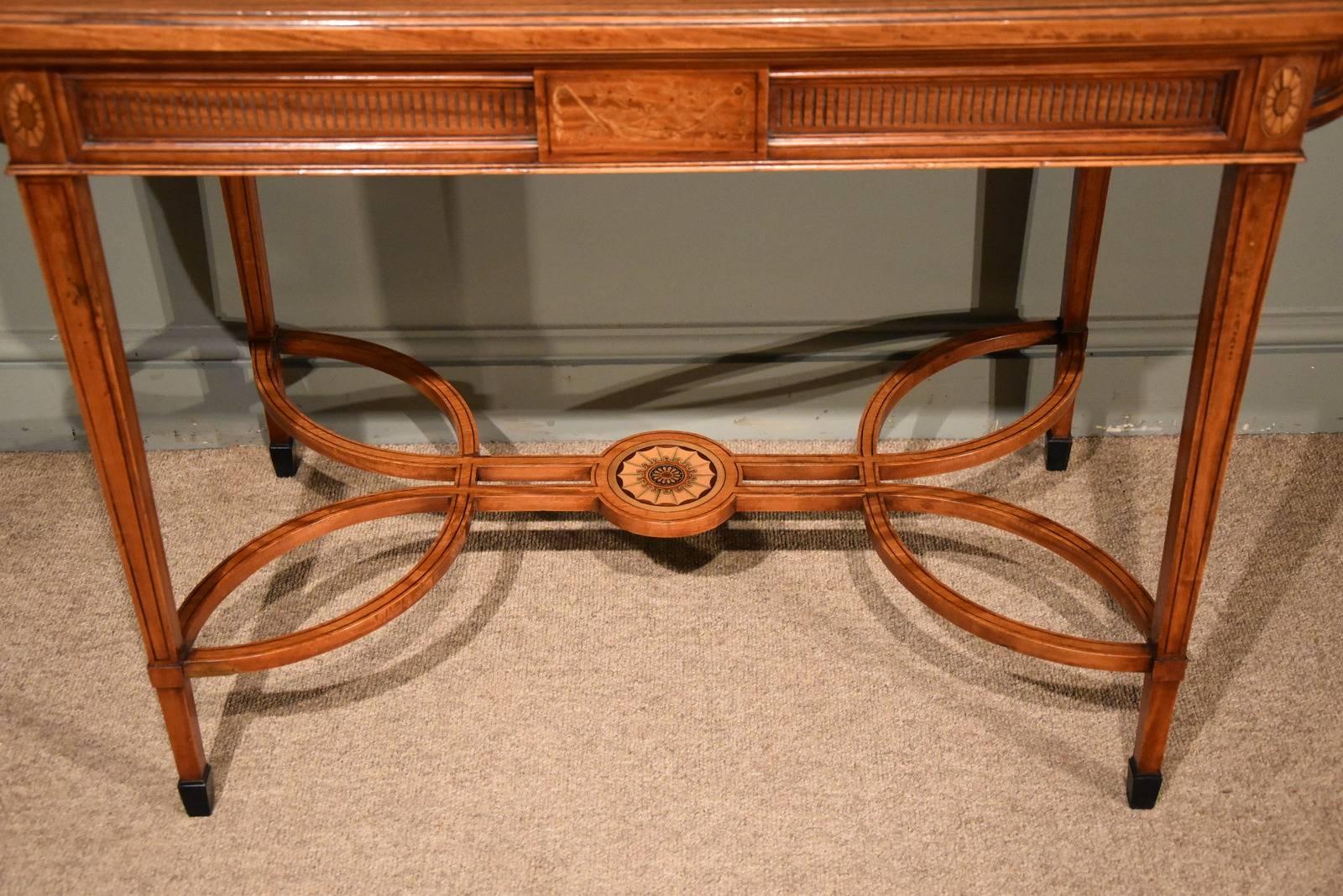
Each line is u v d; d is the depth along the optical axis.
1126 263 2.09
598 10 1.15
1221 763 1.64
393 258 2.06
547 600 1.91
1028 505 2.09
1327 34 1.12
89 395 1.33
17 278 2.07
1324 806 1.58
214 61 1.17
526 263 2.07
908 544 2.01
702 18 1.14
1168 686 1.51
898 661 1.80
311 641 1.57
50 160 1.20
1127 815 1.58
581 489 1.78
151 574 1.44
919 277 2.10
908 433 2.25
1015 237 2.06
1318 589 1.91
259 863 1.52
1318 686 1.75
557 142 1.24
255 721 1.71
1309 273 2.10
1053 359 2.18
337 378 2.17
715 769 1.63
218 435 2.23
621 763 1.64
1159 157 1.23
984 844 1.54
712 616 1.88
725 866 1.51
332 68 1.19
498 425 2.23
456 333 2.13
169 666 1.49
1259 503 2.07
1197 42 1.14
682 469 1.82
